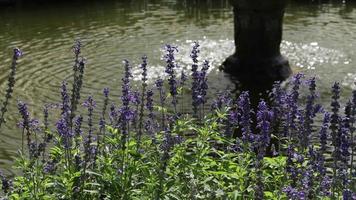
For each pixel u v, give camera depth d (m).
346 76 12.82
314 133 8.52
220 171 4.92
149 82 12.32
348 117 4.88
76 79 5.23
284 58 13.73
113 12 22.44
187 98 10.76
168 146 4.64
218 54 15.22
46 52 15.63
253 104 11.40
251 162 5.36
